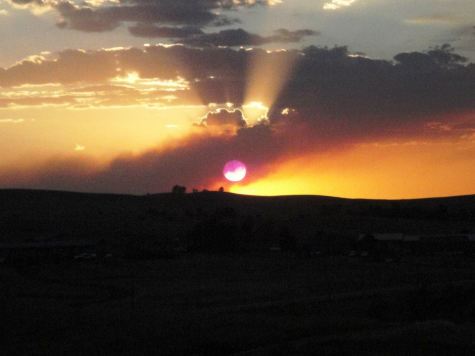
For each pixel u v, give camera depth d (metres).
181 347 34.28
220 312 48.47
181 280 79.31
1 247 114.44
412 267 91.50
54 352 33.72
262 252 118.06
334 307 53.50
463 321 44.78
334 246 124.38
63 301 59.09
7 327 39.97
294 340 35.59
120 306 53.75
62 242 125.00
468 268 89.75
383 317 48.66
